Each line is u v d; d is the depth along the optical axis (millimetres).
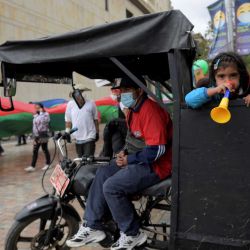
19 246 4219
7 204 6207
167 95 4262
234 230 2799
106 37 3096
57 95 21641
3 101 10617
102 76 4715
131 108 3334
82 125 7035
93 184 3443
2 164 10461
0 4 17703
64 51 3238
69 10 23562
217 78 2957
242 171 2754
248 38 9562
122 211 3225
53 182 3754
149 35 2947
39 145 9328
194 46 2912
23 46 3363
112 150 4164
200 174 2861
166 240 3553
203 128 2838
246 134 2730
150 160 3146
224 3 9711
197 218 2891
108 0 29344
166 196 3203
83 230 3389
